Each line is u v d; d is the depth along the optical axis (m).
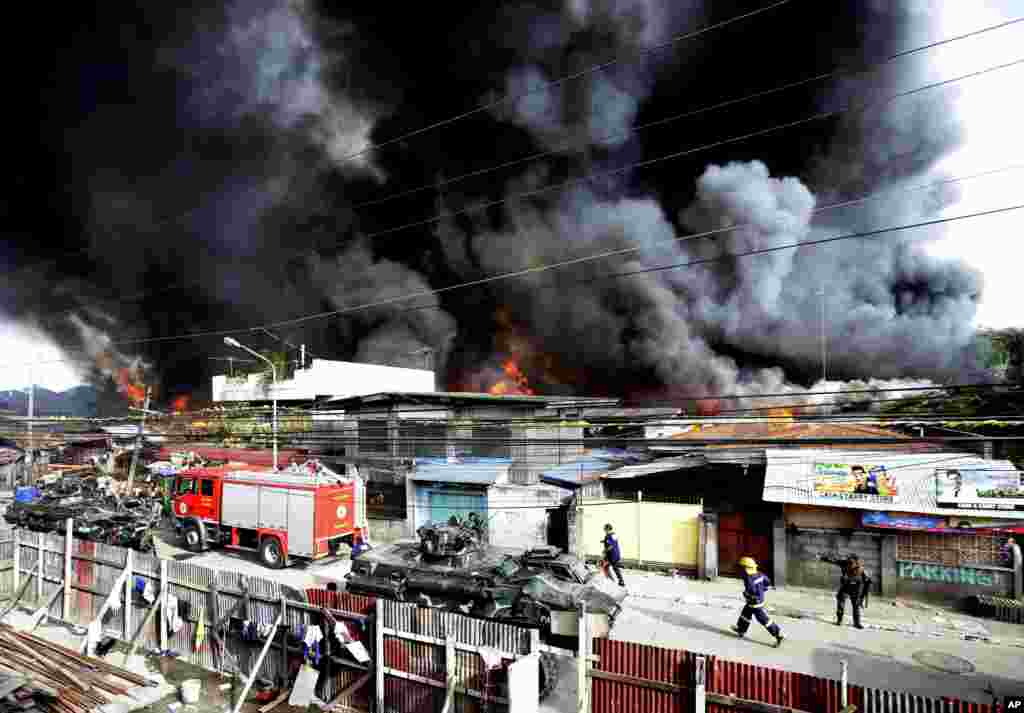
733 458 17.78
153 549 18.88
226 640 10.70
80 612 13.23
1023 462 18.55
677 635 12.02
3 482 34.88
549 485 20.00
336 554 18.53
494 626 8.30
